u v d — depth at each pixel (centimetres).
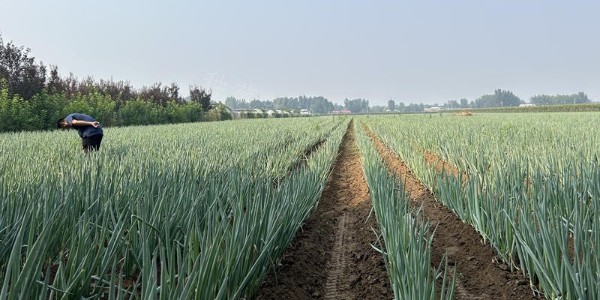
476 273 455
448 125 2456
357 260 512
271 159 880
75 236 309
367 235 587
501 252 462
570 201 467
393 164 1234
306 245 535
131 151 900
